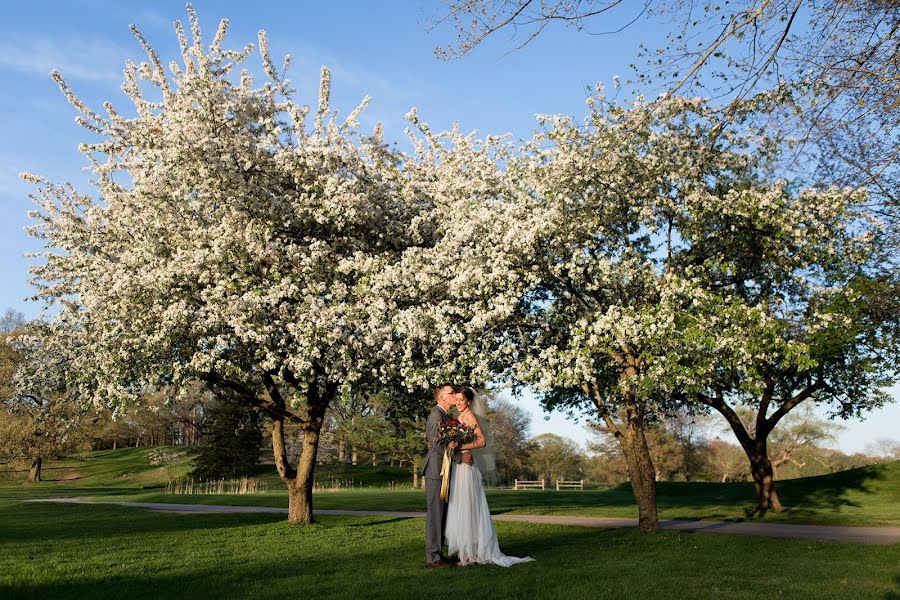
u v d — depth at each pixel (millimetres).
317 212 15492
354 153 16766
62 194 17281
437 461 9172
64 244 16609
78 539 13156
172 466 62250
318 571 8633
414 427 48344
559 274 14914
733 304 13688
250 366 15828
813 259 15227
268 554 10656
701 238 15344
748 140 14430
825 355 16516
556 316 16141
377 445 51750
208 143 14539
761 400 21688
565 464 73500
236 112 15602
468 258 15086
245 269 15391
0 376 42438
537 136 15180
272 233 15586
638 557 9781
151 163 15211
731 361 13531
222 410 51562
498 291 14914
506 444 64438
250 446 54031
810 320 15586
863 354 18312
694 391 13945
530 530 14875
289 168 15742
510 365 15508
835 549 11227
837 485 29984
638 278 14977
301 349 14711
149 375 15062
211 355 14688
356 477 56688
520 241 14195
